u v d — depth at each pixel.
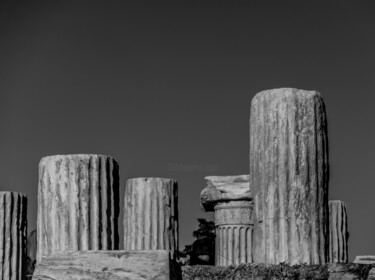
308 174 23.42
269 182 23.55
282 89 23.70
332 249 32.44
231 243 28.59
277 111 23.55
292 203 23.34
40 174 24.06
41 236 23.91
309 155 23.47
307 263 23.23
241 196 28.42
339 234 32.56
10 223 28.94
